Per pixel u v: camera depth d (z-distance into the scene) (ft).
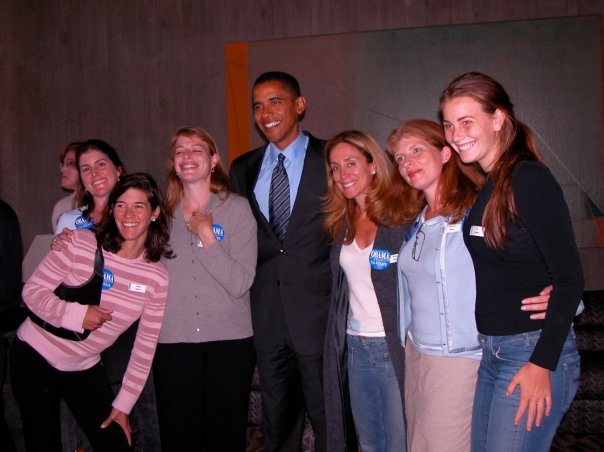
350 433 8.61
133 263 7.70
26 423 7.49
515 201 5.26
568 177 15.01
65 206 12.21
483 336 5.88
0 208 7.98
